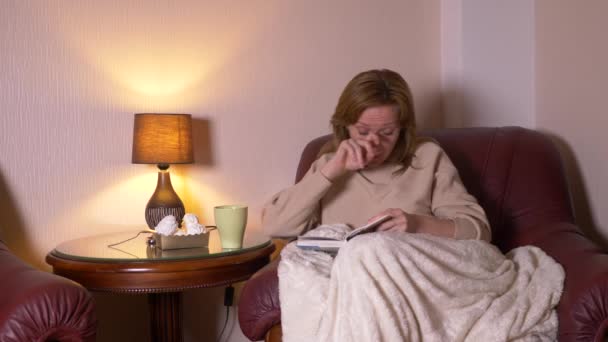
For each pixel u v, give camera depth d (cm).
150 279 167
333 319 130
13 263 157
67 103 203
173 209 201
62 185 204
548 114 234
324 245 153
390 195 175
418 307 128
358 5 243
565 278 144
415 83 253
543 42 236
